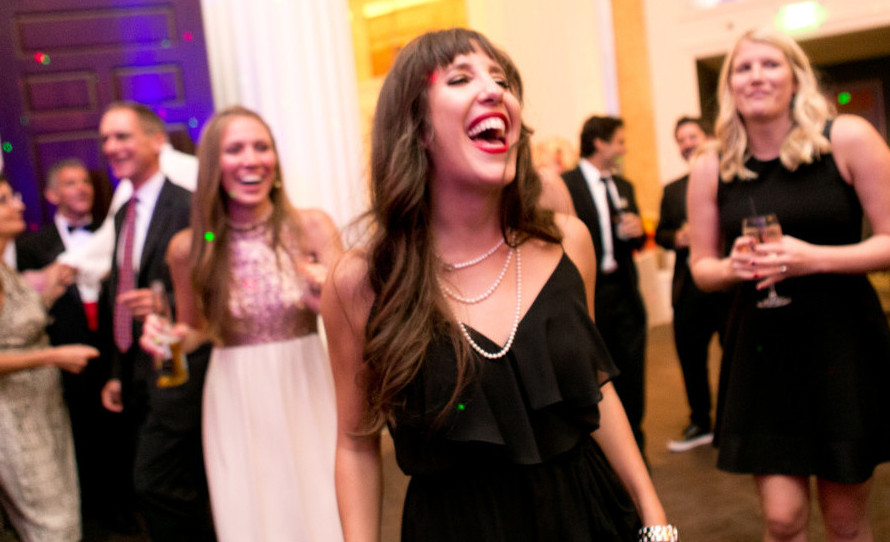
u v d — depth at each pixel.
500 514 1.24
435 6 8.24
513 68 1.33
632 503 1.37
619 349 3.55
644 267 8.02
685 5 8.27
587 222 3.51
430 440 1.22
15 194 4.45
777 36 2.01
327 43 4.64
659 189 8.65
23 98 4.48
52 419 3.12
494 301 1.28
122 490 3.98
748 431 2.00
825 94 2.08
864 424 1.90
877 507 3.22
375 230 1.34
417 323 1.22
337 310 1.34
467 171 1.22
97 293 3.82
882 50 8.98
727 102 2.10
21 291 3.07
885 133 9.39
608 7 8.59
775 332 1.97
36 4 4.47
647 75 8.55
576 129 8.70
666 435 4.52
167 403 2.64
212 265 2.42
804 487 1.98
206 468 2.49
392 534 3.44
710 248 2.20
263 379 2.42
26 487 2.96
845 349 1.92
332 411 2.51
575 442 1.27
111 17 4.56
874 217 1.94
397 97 1.26
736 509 3.37
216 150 2.41
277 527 2.39
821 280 1.95
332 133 4.66
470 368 1.21
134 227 3.10
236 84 4.81
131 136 3.06
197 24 4.65
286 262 2.48
